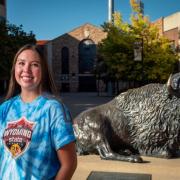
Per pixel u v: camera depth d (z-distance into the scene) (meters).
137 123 8.05
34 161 2.82
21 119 2.89
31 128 2.85
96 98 44.25
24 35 34.97
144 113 8.01
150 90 8.10
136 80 35.34
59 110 2.90
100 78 49.75
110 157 7.79
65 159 2.86
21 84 3.07
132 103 8.15
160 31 50.00
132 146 8.18
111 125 8.21
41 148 2.84
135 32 34.75
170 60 35.12
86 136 8.25
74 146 2.91
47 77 3.13
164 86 8.05
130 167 7.27
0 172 2.87
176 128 7.88
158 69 33.91
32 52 3.08
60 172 2.86
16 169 2.80
